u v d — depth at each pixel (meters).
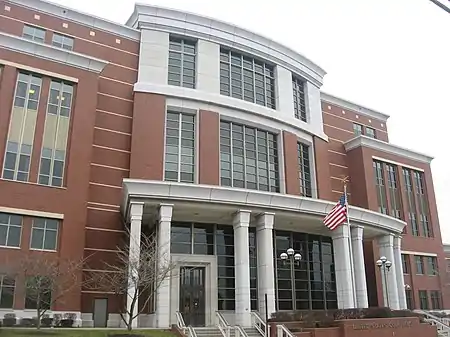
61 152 29.61
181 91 35.44
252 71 40.41
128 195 27.00
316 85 46.09
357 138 47.31
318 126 44.34
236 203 29.02
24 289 24.28
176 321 27.55
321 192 41.09
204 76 37.06
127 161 33.59
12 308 24.86
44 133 29.31
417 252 47.44
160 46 36.81
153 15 37.44
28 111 29.19
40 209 27.78
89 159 30.12
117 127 34.06
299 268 35.34
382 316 27.44
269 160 38.06
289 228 34.94
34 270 24.16
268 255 29.19
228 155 35.91
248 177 36.22
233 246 32.19
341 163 47.66
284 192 37.31
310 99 44.47
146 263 24.12
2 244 26.30
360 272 33.91
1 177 27.30
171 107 35.00
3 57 29.06
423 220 50.12
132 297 24.88
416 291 45.81
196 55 37.84
